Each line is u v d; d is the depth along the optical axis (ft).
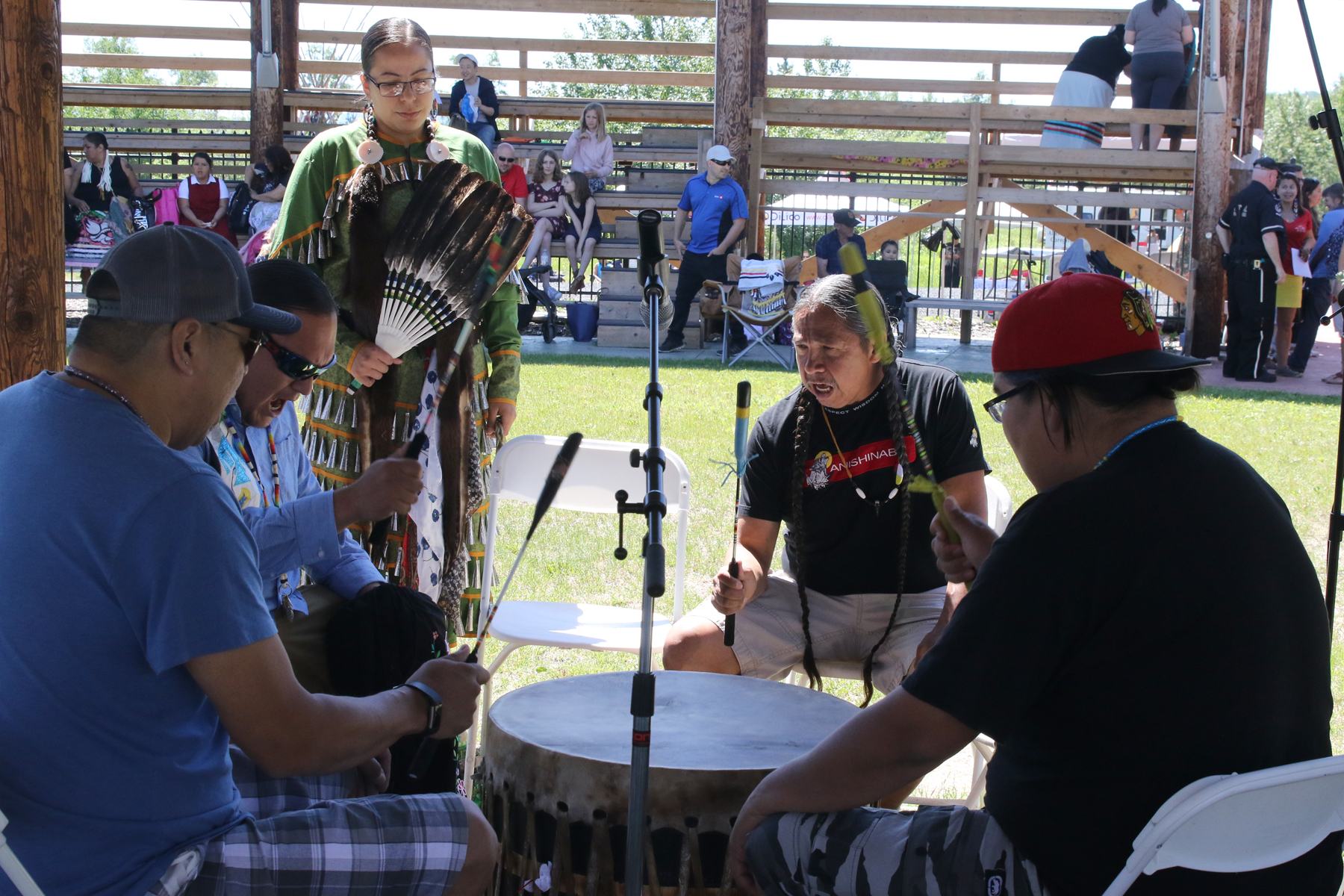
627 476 10.90
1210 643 5.11
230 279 5.40
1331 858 5.50
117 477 5.05
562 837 6.48
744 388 7.00
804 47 39.99
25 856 5.06
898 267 37.40
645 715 5.74
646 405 6.73
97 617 5.02
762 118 39.68
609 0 41.98
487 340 11.01
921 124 39.32
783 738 7.06
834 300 9.08
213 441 7.64
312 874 5.62
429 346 10.16
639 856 5.82
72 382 5.27
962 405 9.45
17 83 9.12
